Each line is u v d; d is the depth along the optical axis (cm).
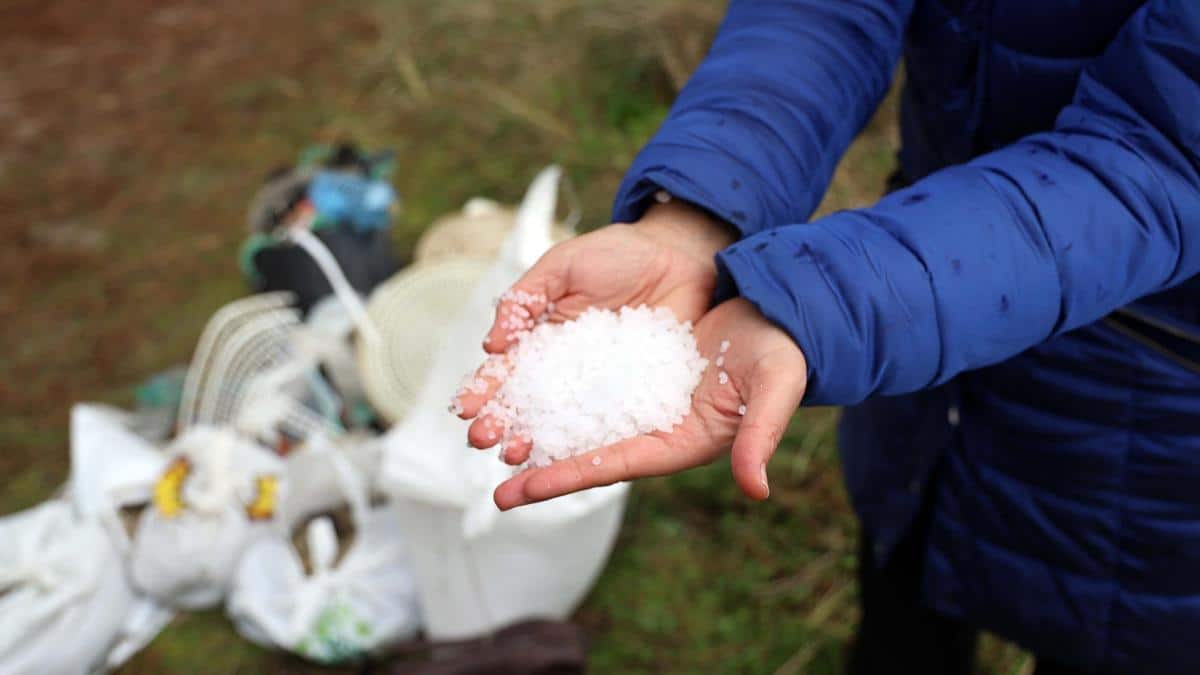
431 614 211
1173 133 93
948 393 130
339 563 221
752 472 85
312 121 362
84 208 333
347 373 251
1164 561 125
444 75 375
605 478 97
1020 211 94
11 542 214
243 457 229
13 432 266
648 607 226
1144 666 134
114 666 220
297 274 268
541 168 335
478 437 106
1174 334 111
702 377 105
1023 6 107
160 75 386
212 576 219
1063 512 128
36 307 300
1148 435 118
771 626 221
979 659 205
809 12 120
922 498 143
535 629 207
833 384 94
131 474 231
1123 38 97
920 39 121
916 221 95
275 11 415
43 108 372
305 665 218
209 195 336
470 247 267
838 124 119
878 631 161
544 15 387
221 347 261
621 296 118
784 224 115
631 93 354
